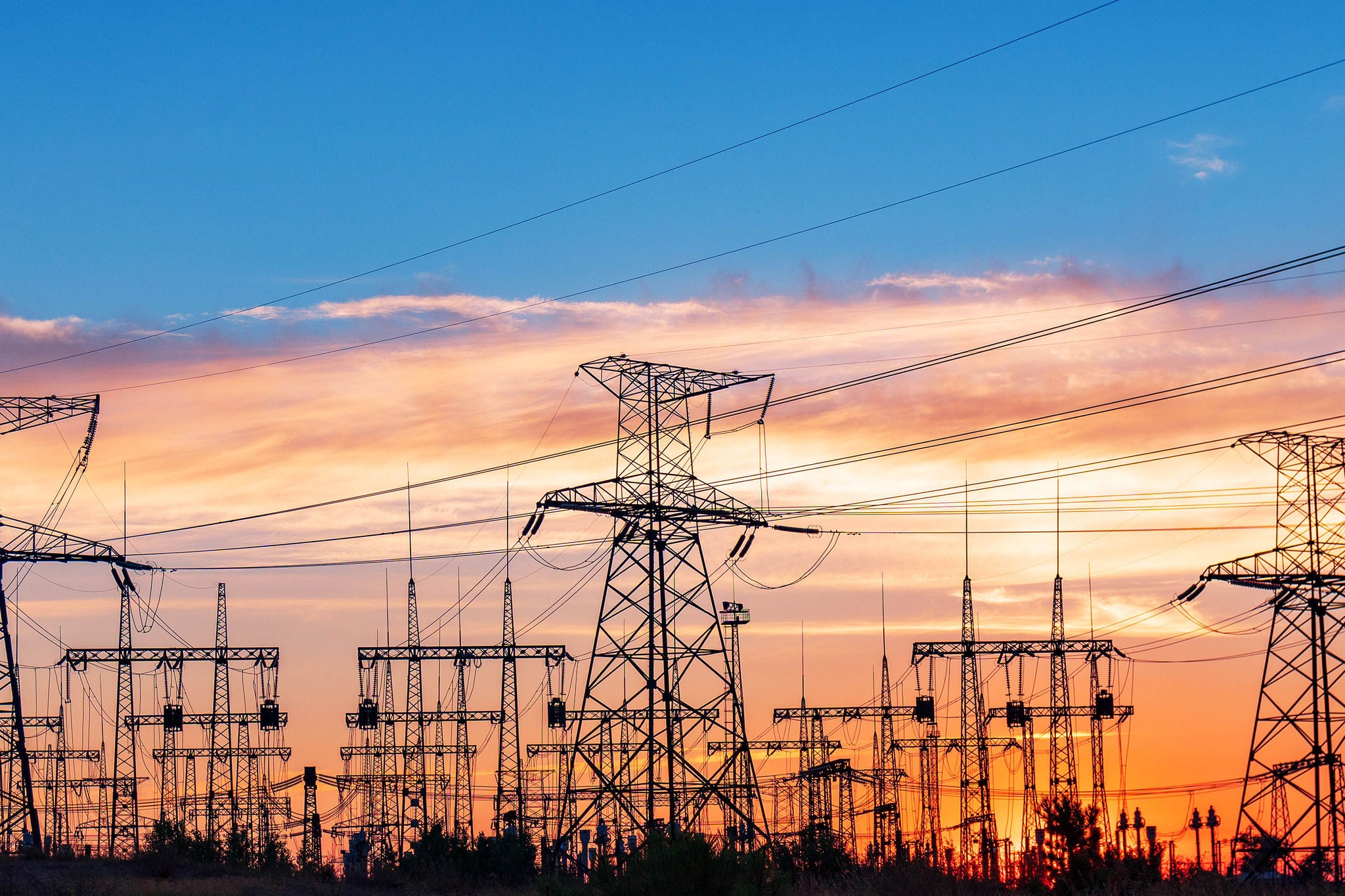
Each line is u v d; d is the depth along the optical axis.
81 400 66.00
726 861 34.66
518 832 62.53
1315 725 66.38
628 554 62.88
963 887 46.00
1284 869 63.28
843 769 100.94
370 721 109.06
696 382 63.66
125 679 109.75
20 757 64.56
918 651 109.06
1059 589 113.00
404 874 56.66
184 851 60.47
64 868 54.16
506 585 112.56
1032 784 107.31
